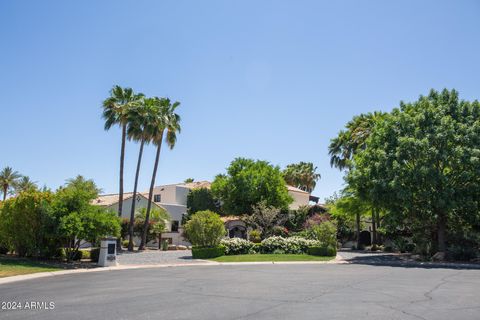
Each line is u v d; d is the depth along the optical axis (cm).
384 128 2973
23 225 2398
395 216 2877
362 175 2916
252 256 2989
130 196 4853
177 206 5234
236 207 4691
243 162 4912
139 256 3120
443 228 2814
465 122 2738
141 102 4078
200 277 1719
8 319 853
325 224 3216
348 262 2692
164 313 912
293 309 962
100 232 2334
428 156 2591
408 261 2739
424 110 2772
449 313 923
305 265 2469
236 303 1048
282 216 4494
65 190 2470
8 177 6750
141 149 4050
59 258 2538
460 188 2631
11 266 2030
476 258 2748
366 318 862
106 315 890
